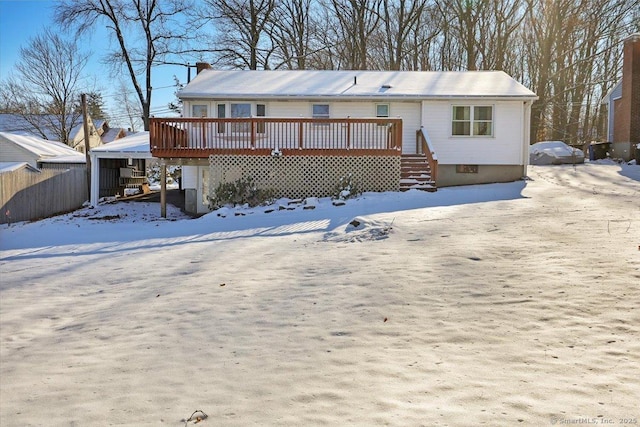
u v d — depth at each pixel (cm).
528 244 747
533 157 2497
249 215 1391
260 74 2147
